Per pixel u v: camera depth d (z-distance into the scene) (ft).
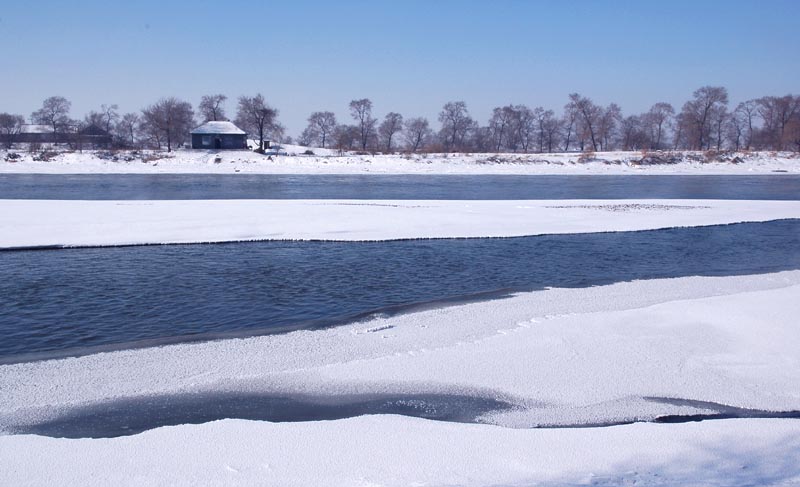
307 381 32.96
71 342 38.99
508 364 35.19
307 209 96.37
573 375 33.88
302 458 24.64
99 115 360.48
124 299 48.14
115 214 88.28
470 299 48.57
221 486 22.54
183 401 30.66
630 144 384.68
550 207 104.06
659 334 39.65
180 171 202.80
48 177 175.32
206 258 62.69
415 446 25.66
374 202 109.40
